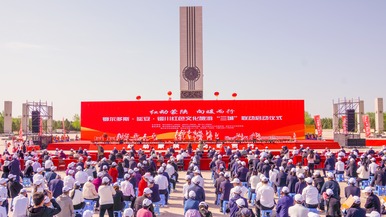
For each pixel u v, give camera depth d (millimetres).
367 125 52719
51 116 55156
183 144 44469
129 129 47594
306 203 13039
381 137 66750
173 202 18438
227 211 10734
